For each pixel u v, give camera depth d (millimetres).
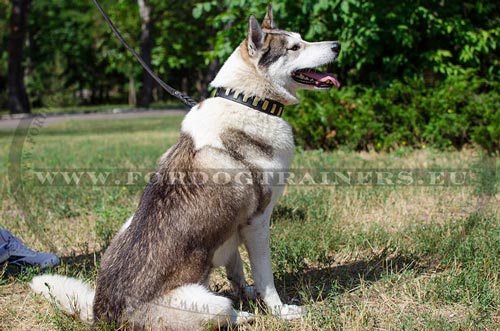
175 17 29516
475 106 8680
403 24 9234
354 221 5391
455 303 3609
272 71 3572
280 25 9508
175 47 28297
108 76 44188
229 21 10078
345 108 9406
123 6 31906
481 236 4625
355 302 3664
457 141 8891
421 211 5723
